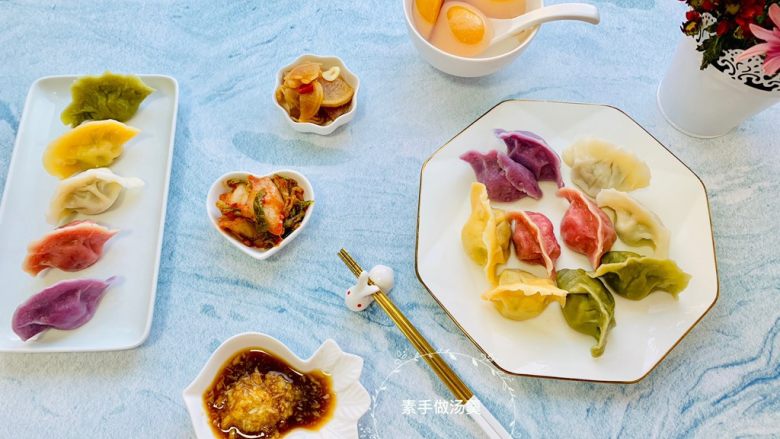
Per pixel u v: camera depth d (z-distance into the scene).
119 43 1.14
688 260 0.94
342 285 0.95
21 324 0.85
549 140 1.03
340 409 0.84
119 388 0.89
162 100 1.08
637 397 0.88
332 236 0.98
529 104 1.04
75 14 1.17
